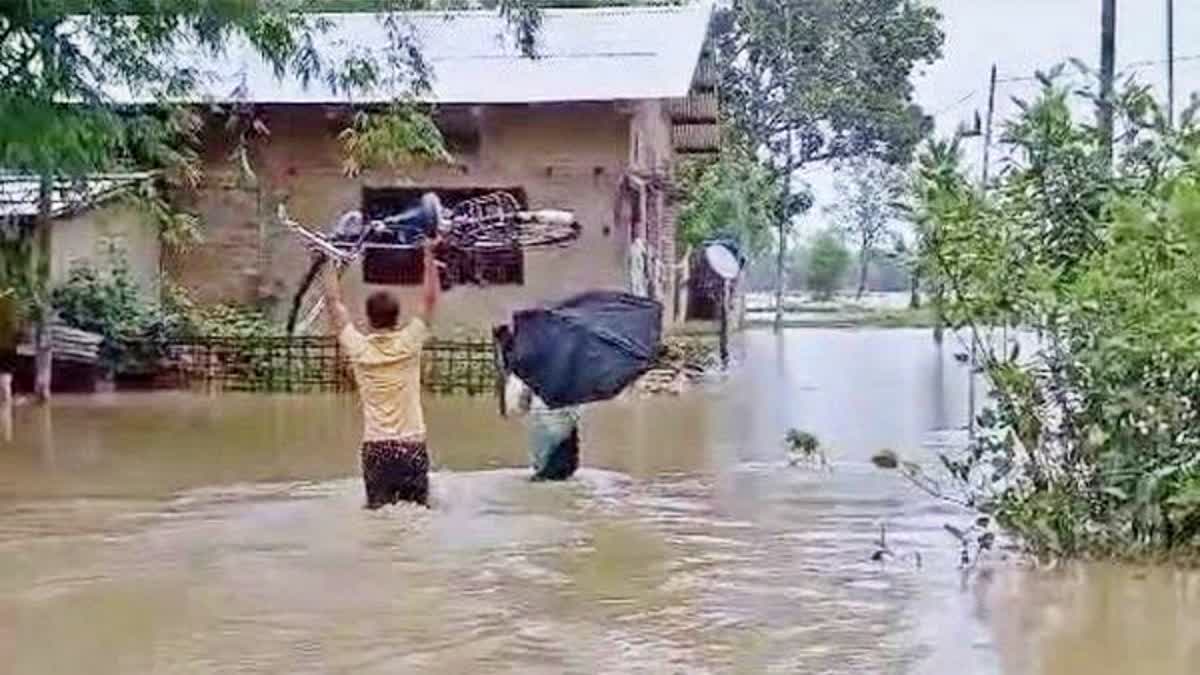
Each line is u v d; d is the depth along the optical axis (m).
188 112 20.22
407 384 11.05
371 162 21.03
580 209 21.95
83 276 20.33
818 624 7.74
